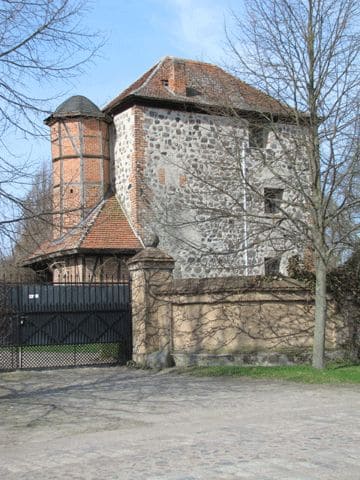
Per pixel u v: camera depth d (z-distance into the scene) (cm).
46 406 1054
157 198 2445
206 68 2770
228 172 2005
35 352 1730
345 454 635
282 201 1483
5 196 977
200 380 1334
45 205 1032
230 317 1529
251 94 1681
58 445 732
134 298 1641
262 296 1523
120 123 2564
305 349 1542
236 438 727
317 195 1436
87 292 1656
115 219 2467
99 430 823
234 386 1224
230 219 2159
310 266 1653
